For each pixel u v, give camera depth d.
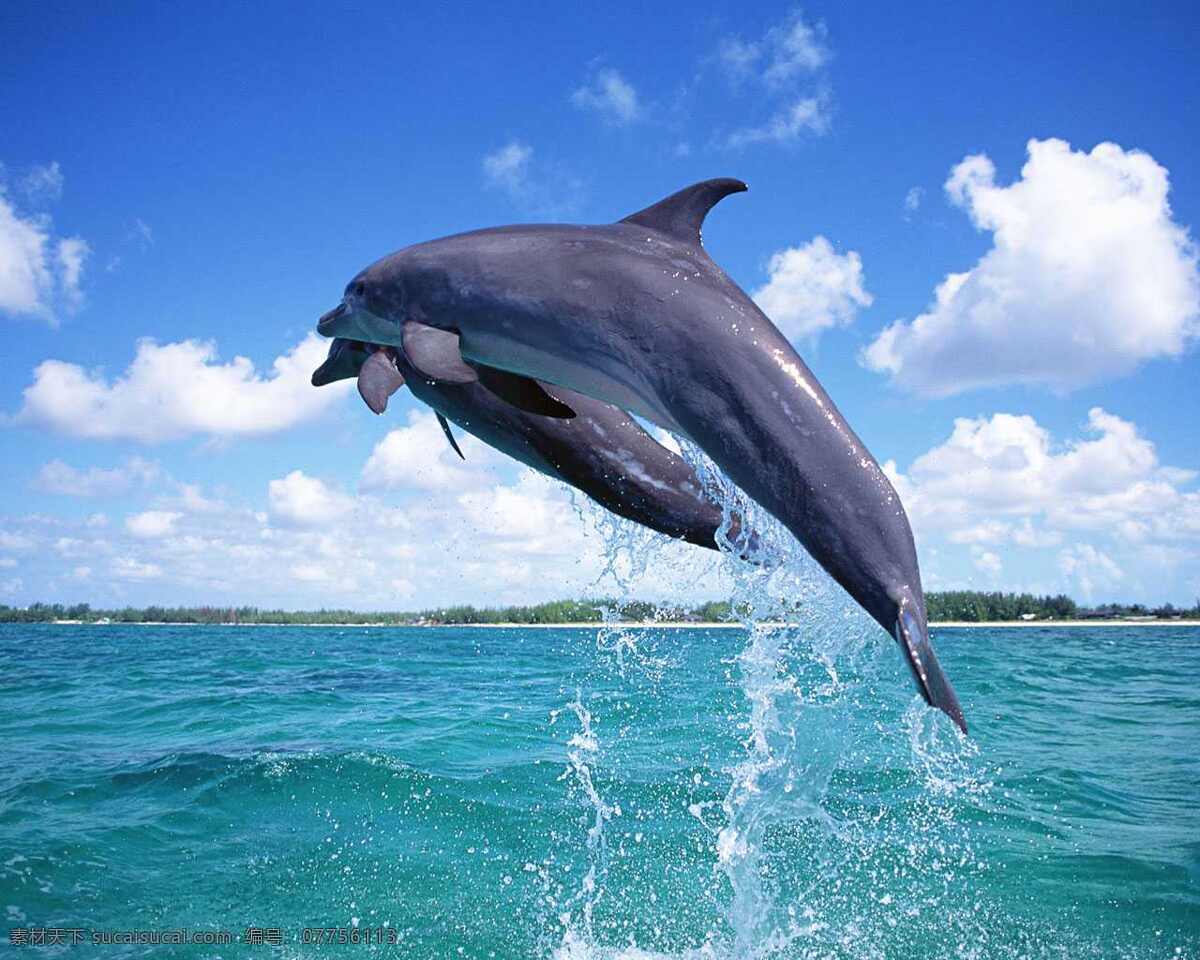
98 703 14.32
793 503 3.68
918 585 3.57
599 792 7.78
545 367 4.32
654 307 4.00
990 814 7.24
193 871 5.94
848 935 5.11
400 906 5.44
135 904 5.39
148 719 12.42
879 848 6.48
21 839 6.43
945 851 6.39
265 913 5.29
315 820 7.02
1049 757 9.31
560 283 4.23
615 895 5.64
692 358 3.88
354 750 9.37
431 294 4.60
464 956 4.82
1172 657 25.17
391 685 16.88
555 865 6.11
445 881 5.83
